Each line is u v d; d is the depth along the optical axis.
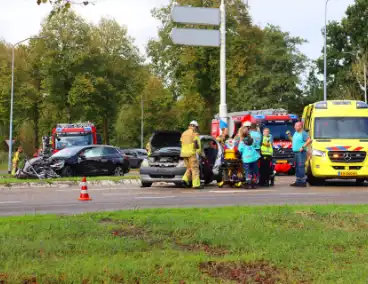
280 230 13.27
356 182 34.41
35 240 11.88
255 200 21.92
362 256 11.11
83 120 94.25
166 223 14.06
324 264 10.42
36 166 39.50
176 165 29.62
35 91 93.00
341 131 32.47
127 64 101.12
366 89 103.31
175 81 75.88
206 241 12.10
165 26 73.94
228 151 29.34
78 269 9.43
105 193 26.44
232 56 69.31
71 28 91.75
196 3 69.06
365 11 109.62
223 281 9.34
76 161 41.62
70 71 91.31
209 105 73.44
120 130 108.44
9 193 27.62
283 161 48.81
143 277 9.24
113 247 11.29
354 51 109.06
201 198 22.97
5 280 8.89
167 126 101.81
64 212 17.80
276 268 10.20
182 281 9.21
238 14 69.62
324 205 18.34
